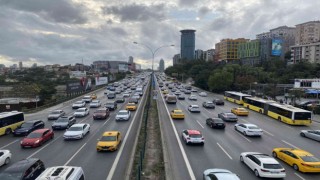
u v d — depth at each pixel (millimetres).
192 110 48969
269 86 89125
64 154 23406
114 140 24969
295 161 19969
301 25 194375
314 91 80125
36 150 24938
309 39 188750
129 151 24141
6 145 27250
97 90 105562
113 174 18484
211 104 55125
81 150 24609
